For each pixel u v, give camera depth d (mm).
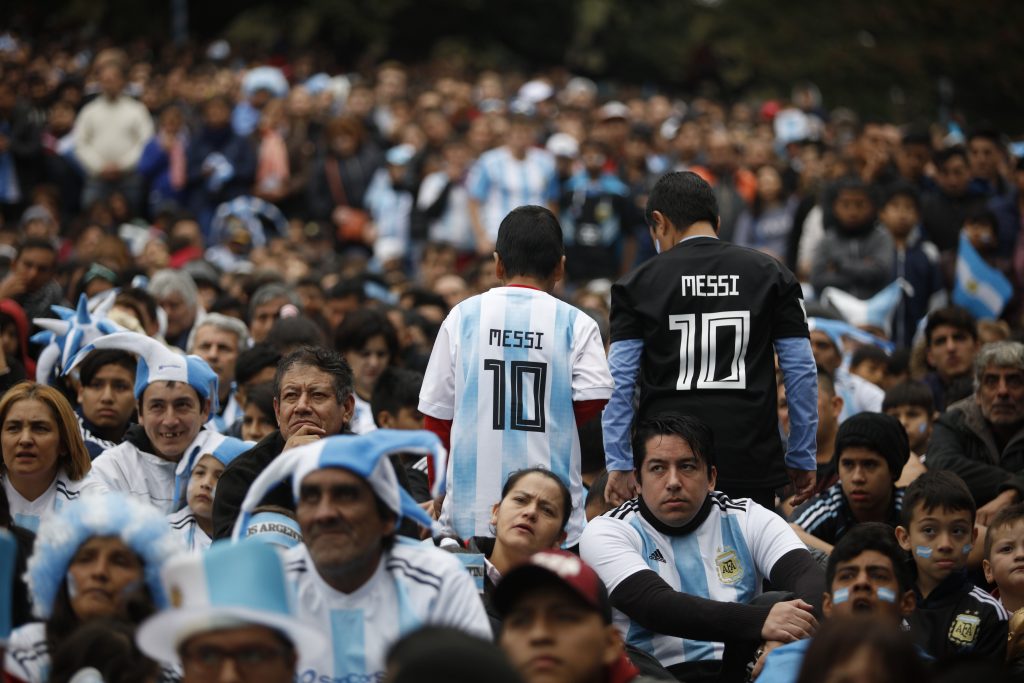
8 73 68625
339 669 17688
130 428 26484
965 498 24297
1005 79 97500
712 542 23312
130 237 55250
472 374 23406
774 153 63594
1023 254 46375
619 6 110625
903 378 36219
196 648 14914
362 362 33406
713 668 22859
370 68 88062
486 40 109750
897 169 53781
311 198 63406
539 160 59375
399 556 18219
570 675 15766
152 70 83875
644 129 64250
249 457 23094
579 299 42562
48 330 32031
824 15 103562
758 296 24562
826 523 27266
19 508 24828
